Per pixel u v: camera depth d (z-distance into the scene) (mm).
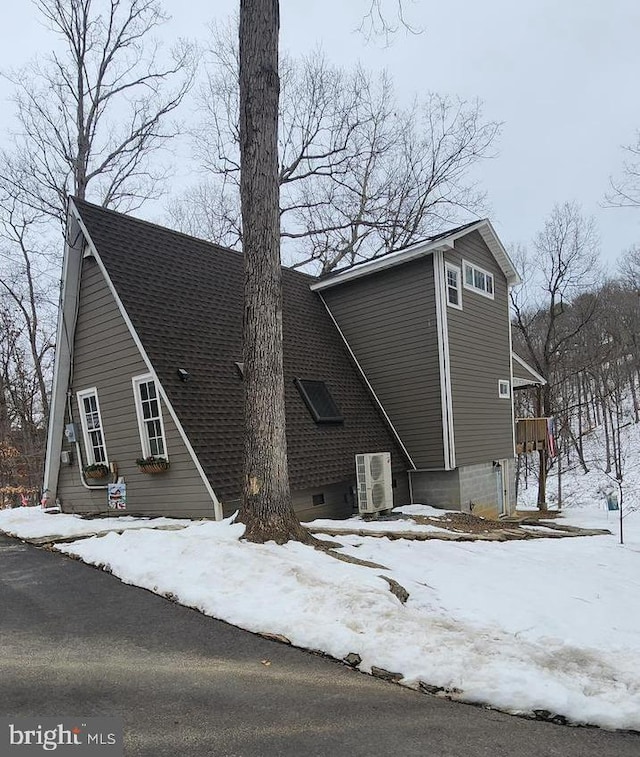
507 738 2938
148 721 3031
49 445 11109
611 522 14492
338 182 23500
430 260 12352
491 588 5762
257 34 6559
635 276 26484
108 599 5105
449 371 12273
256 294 6438
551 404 24172
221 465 8273
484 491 13570
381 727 3014
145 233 10641
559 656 3855
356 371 13266
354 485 10898
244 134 6594
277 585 4930
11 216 20125
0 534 8680
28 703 3221
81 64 17812
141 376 9305
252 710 3170
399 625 4156
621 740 2945
